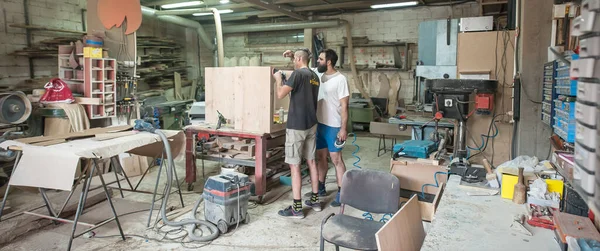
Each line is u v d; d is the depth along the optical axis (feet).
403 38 27.61
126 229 10.19
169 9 27.76
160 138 10.57
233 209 10.12
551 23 9.23
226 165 13.47
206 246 9.30
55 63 20.45
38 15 19.38
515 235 5.81
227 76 12.85
